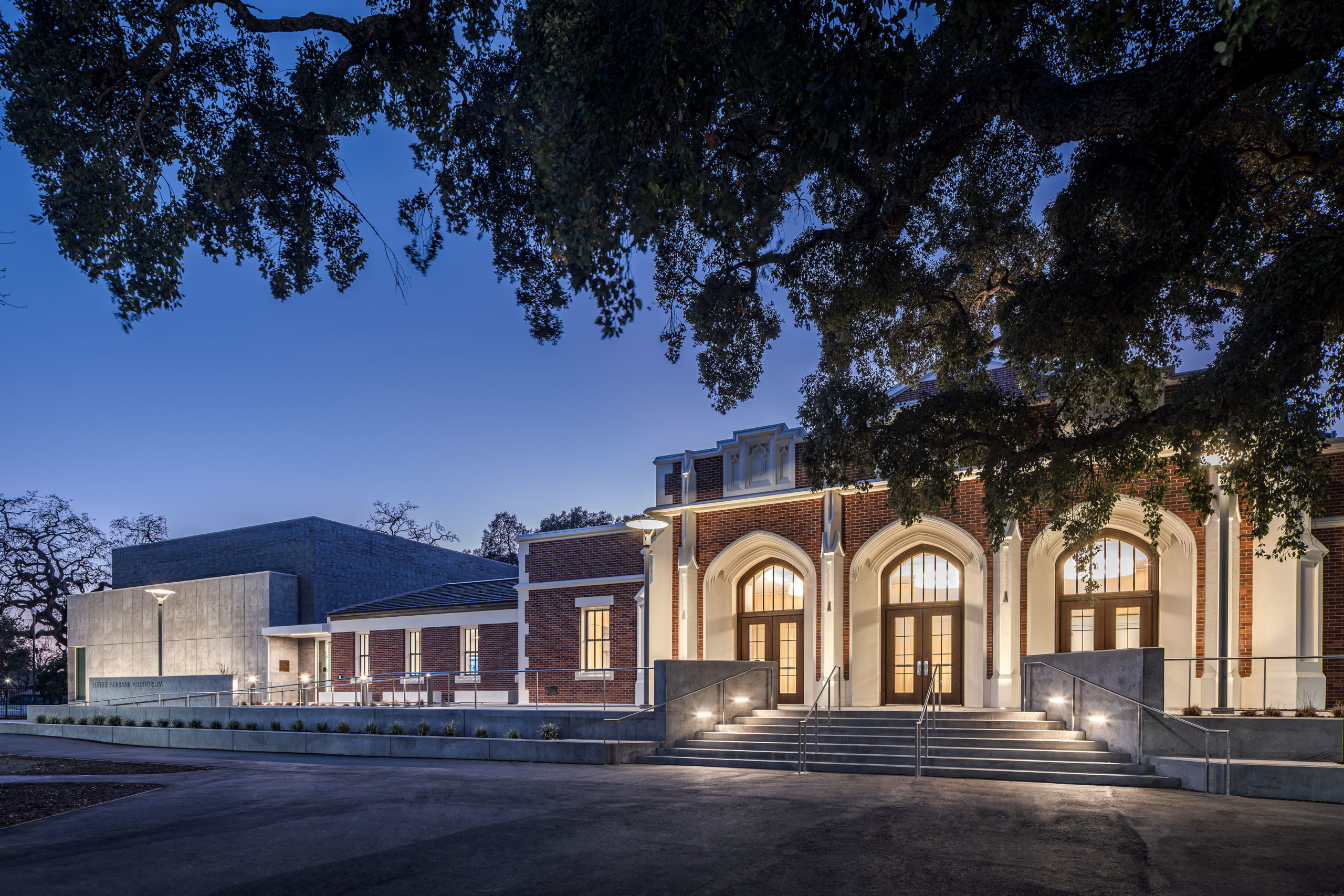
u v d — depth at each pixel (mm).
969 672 21188
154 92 13430
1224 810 11891
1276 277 9766
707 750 18531
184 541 45719
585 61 9219
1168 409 11812
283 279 14953
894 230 12320
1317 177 11797
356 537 42938
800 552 23906
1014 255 15703
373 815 12062
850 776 15766
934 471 13734
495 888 8258
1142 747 14891
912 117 12141
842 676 22781
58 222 12461
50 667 59844
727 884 8258
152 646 42438
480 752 20203
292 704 32219
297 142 13938
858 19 8047
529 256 14898
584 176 9281
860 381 14742
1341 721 14164
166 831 11172
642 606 25734
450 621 31625
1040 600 20594
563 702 27953
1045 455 13039
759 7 8797
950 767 15984
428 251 14977
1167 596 19250
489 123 14016
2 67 11797
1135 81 9125
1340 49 9430
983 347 15938
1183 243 10898
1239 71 8438
